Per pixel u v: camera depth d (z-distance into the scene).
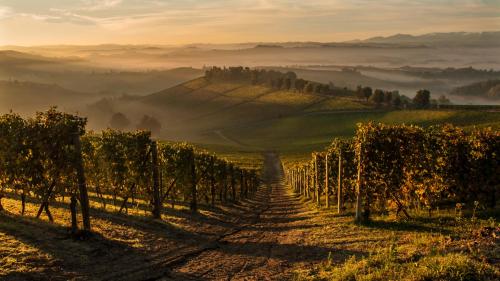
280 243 19.09
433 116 178.88
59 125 16.58
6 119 17.42
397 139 22.92
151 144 23.28
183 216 26.53
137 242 16.72
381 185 23.03
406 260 12.18
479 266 9.98
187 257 15.70
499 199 23.56
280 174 121.12
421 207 25.45
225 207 39.91
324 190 38.19
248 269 14.27
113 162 25.06
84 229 15.94
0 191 17.95
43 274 11.59
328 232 20.69
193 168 31.56
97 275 12.28
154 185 22.97
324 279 12.27
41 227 15.72
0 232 14.19
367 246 16.36
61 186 16.66
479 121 158.38
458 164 22.55
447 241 13.28
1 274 11.00
